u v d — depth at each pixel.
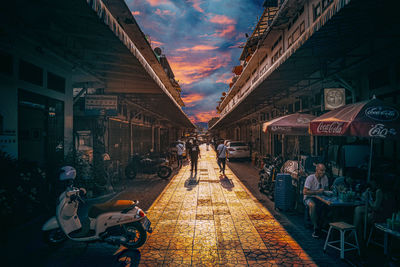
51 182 6.49
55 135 7.18
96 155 9.05
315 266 3.72
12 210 4.95
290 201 6.39
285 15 12.54
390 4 3.49
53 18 4.43
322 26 4.12
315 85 9.04
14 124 5.50
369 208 4.34
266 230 5.17
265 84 8.78
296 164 7.75
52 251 4.24
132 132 15.41
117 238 4.06
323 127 4.19
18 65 5.64
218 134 75.50
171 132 35.72
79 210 6.55
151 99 11.92
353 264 3.74
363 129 3.58
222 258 3.98
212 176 12.27
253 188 9.38
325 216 4.93
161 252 4.20
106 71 7.16
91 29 4.62
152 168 11.91
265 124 7.63
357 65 5.80
